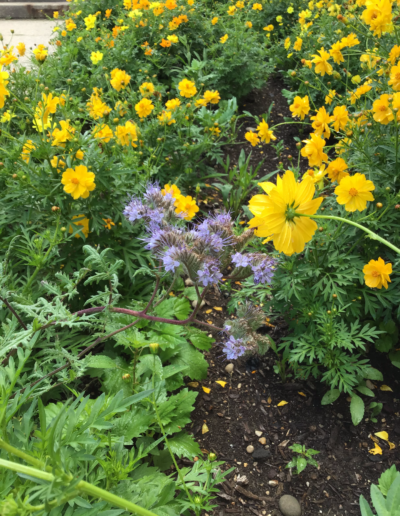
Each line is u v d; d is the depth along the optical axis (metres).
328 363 2.51
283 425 2.54
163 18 6.31
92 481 1.58
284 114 5.61
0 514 1.00
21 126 3.18
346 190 2.08
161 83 5.83
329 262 2.61
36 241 2.15
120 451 1.62
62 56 5.64
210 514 2.15
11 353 2.09
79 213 2.58
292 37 6.18
